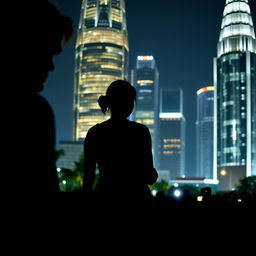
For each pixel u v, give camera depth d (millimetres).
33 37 1652
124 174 2814
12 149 1538
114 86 3043
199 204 9461
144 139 2957
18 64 1617
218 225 8289
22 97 1595
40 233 1558
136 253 2672
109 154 2855
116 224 2676
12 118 1552
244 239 7430
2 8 1589
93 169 2988
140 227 2715
